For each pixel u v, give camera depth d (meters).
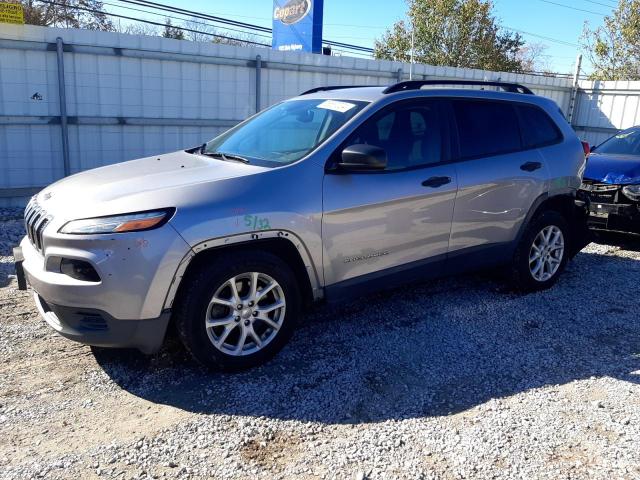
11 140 8.44
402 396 3.44
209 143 4.85
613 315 4.82
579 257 6.69
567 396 3.48
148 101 9.42
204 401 3.33
